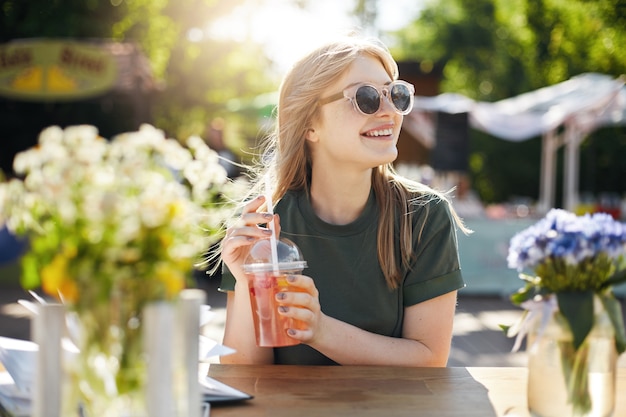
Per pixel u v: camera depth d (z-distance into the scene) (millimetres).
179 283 1178
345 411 1584
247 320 2164
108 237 1134
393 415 1562
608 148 19562
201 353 1687
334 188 2330
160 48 15398
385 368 1972
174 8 14945
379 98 2238
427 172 12203
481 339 6707
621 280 1417
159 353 1150
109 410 1225
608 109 10906
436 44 27453
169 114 15758
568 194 12141
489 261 9727
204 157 1271
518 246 1465
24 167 1178
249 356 2186
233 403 1632
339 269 2285
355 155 2242
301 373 1905
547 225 1454
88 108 12594
